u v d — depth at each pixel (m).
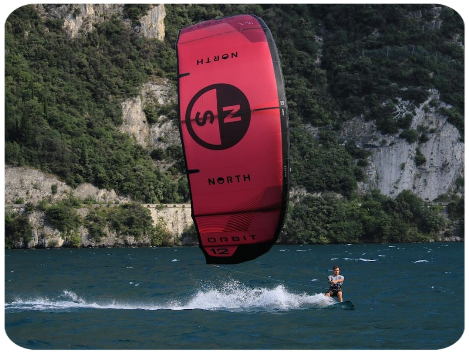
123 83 169.12
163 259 88.25
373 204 152.50
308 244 143.12
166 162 162.50
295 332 30.98
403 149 170.88
